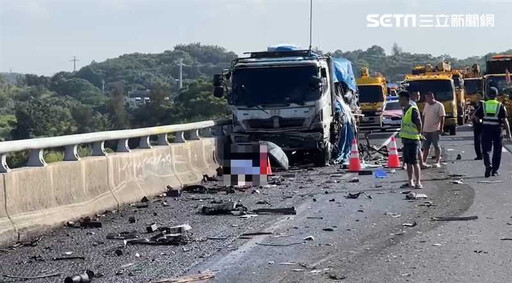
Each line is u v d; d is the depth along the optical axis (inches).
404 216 933.2
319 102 1651.1
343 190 1210.0
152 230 851.4
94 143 1053.8
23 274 655.8
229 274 637.3
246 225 884.0
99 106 5482.3
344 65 1957.4
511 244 748.6
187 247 757.9
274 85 1662.2
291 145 1664.6
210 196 1175.0
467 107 3654.0
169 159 1294.3
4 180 799.7
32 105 3843.5
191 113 3806.6
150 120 4200.3
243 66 1673.2
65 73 7628.0
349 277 620.7
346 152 1844.2
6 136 3750.0
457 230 826.8
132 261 697.6
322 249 737.0
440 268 649.0
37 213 850.1
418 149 1227.9
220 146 1604.3
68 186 936.3
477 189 1184.8
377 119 3075.8
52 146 900.0
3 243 778.2
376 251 724.7
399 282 602.5
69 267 679.1
